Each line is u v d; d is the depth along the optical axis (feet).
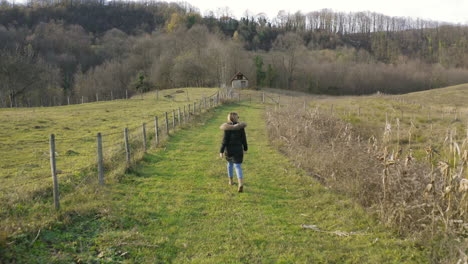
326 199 21.93
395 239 16.08
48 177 24.97
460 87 208.23
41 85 168.76
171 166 30.53
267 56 330.54
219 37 300.61
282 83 284.82
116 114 78.89
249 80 252.42
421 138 51.37
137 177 26.37
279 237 16.38
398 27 483.10
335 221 18.48
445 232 15.33
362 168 23.08
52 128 55.72
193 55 242.78
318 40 424.05
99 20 387.55
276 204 21.15
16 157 33.55
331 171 26.32
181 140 44.42
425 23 490.08
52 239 14.85
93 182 23.41
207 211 19.71
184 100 125.49
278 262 14.05
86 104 112.27
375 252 14.88
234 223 18.03
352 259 14.33
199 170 29.30
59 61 240.53
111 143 40.91
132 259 13.91
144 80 225.56
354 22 488.44
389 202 18.33
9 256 12.71
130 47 290.97
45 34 267.39
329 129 44.65
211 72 228.02
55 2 385.50
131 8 436.76
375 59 343.67
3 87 149.69
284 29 462.60
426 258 14.20
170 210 19.70
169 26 366.22
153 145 38.99
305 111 58.18
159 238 15.97
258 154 36.63
